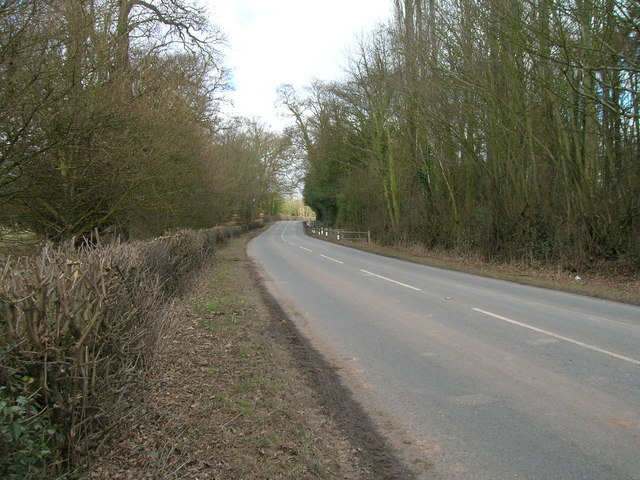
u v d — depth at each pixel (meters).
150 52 13.90
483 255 21.83
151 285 5.25
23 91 7.98
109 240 13.61
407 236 31.30
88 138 9.95
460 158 24.05
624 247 16.17
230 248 31.91
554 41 14.27
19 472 2.65
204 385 5.21
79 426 3.16
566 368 6.18
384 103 31.48
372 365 6.50
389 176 34.31
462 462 3.90
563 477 3.63
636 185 15.72
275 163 71.19
